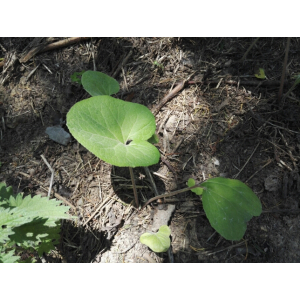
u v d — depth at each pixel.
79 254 0.34
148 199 0.36
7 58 0.42
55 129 0.39
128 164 0.26
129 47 0.43
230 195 0.30
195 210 0.36
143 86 0.42
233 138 0.38
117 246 0.35
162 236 0.32
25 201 0.31
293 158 0.37
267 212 0.35
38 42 0.43
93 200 0.37
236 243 0.34
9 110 0.40
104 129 0.28
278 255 0.34
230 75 0.41
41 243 0.30
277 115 0.39
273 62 0.42
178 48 0.43
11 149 0.39
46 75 0.42
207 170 0.37
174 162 0.38
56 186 0.37
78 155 0.38
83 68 0.43
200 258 0.34
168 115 0.40
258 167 0.37
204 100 0.40
